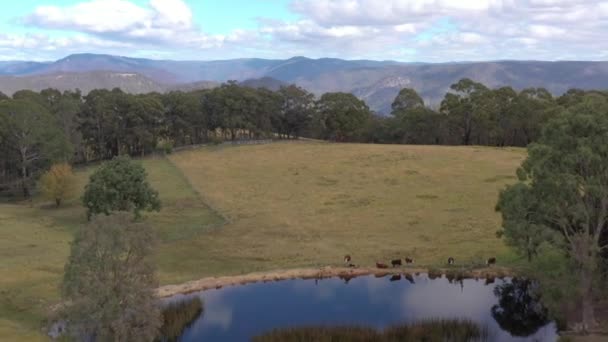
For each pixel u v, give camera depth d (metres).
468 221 63.25
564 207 33.25
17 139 91.38
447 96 124.62
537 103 113.69
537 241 33.28
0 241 58.72
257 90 144.50
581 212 32.22
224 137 146.88
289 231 63.09
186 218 69.69
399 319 39.34
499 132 119.38
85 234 29.09
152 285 30.86
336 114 134.25
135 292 29.48
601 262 35.56
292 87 144.75
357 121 135.00
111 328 29.09
